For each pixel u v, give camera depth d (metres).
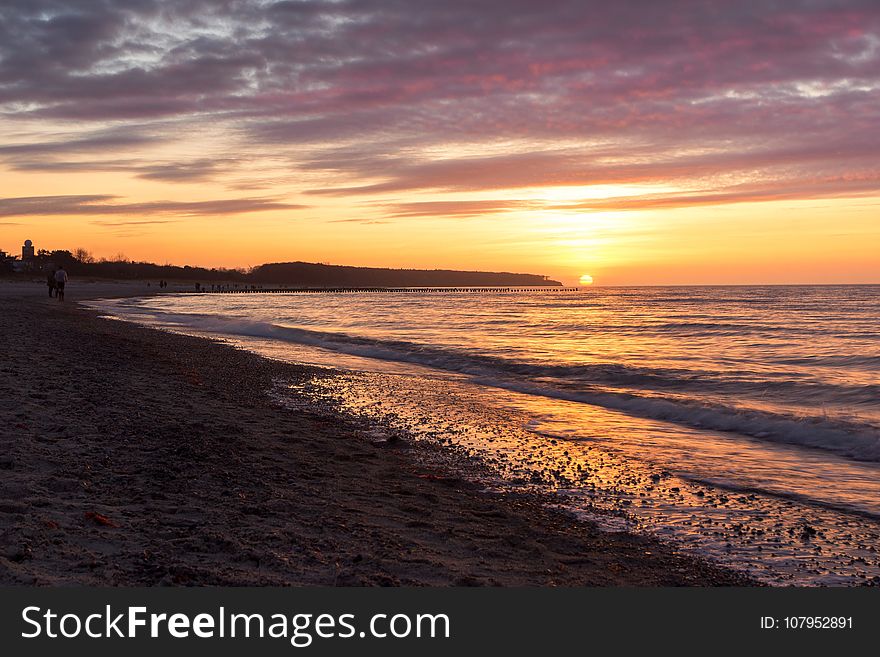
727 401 15.30
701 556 6.50
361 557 5.61
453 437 11.59
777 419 12.52
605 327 41.94
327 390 16.20
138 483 7.16
